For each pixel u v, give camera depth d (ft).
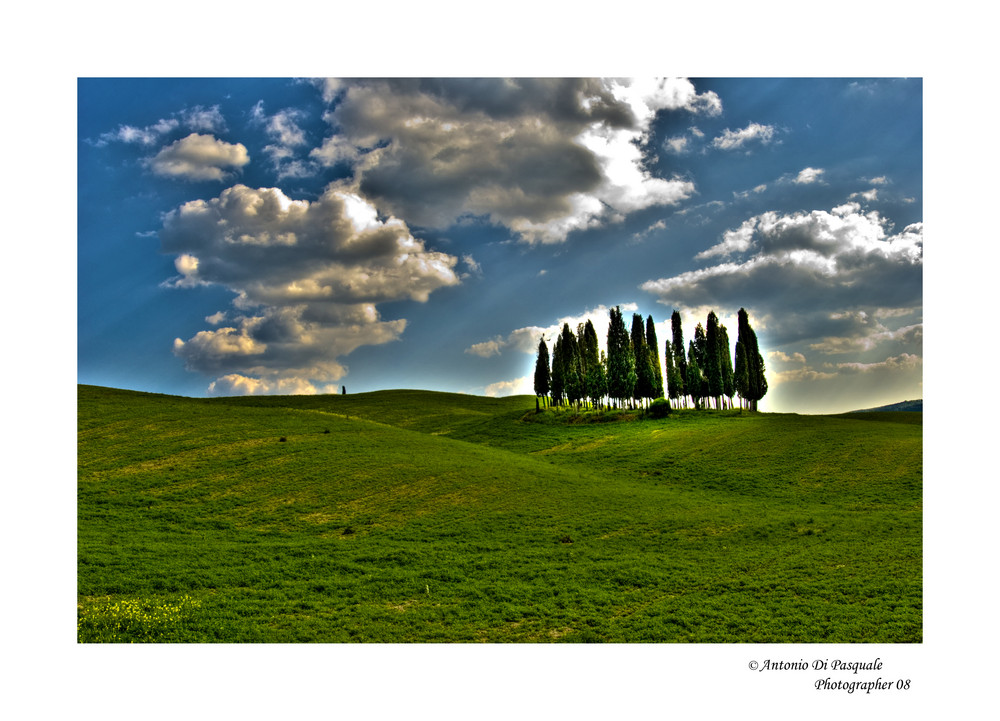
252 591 85.66
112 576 87.40
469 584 90.53
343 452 175.22
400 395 489.26
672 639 71.05
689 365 327.47
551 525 124.16
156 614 74.02
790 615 75.82
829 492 151.74
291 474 156.04
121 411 210.38
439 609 81.00
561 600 84.02
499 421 333.62
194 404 238.07
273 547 108.68
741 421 246.06
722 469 180.34
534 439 274.16
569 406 351.25
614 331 311.88
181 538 113.80
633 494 150.20
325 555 104.32
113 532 114.73
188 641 68.80
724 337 321.52
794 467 173.47
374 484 150.10
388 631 73.36
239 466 160.97
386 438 196.65
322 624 74.74
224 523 125.18
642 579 91.86
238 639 69.67
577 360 344.28
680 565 98.78
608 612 80.02
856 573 89.81
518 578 93.40
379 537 117.29
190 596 82.23
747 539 114.62
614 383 306.76
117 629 70.49
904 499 140.56
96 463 158.51
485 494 144.77
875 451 176.45
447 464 168.25
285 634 71.41
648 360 320.29
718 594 84.99
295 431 198.08
